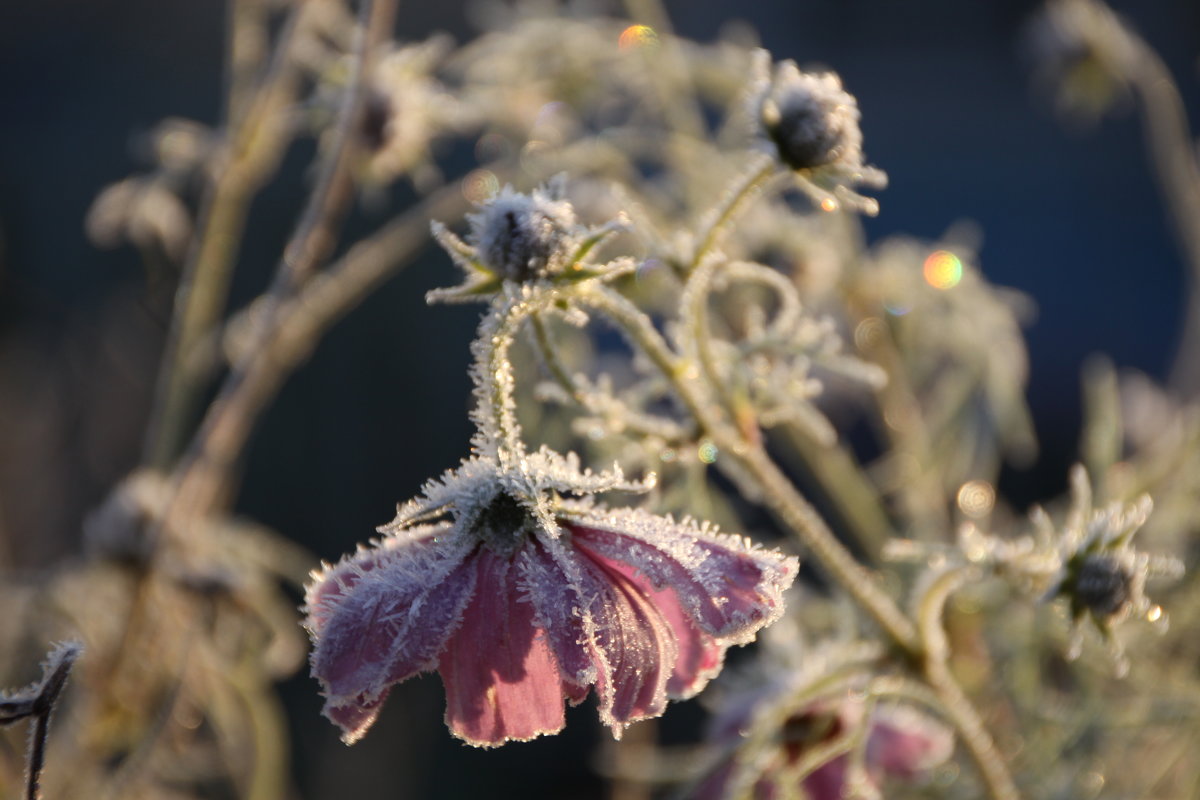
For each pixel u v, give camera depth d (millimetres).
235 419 507
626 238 510
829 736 457
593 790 872
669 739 785
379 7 479
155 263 579
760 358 456
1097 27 617
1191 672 514
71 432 789
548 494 365
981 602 505
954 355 600
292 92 573
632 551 359
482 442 372
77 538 754
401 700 762
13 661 545
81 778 521
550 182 388
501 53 554
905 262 556
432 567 360
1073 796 500
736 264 428
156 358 801
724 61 557
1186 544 524
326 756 764
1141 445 612
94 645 539
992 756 436
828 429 445
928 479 550
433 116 520
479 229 378
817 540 427
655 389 433
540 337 406
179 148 543
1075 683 580
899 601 523
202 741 627
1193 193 631
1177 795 514
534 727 358
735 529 510
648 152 538
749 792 436
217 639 537
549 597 356
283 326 512
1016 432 570
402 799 745
